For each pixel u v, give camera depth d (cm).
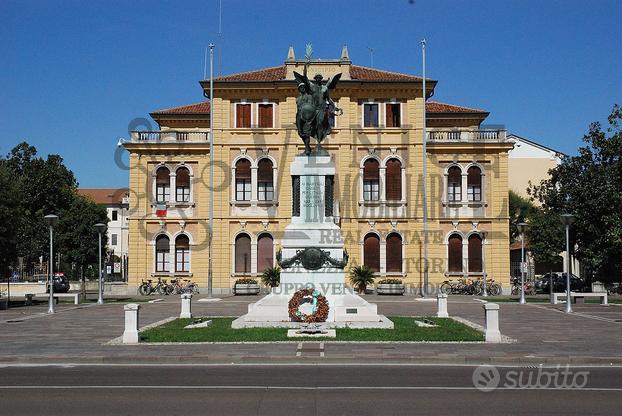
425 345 2302
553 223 6122
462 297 5716
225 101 6372
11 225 4969
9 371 1841
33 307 4591
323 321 2770
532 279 7762
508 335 2683
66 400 1404
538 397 1451
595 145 5300
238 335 2530
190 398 1422
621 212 5038
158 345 2325
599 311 4097
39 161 8875
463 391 1514
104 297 5856
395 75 6481
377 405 1352
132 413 1281
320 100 3006
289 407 1330
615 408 1337
